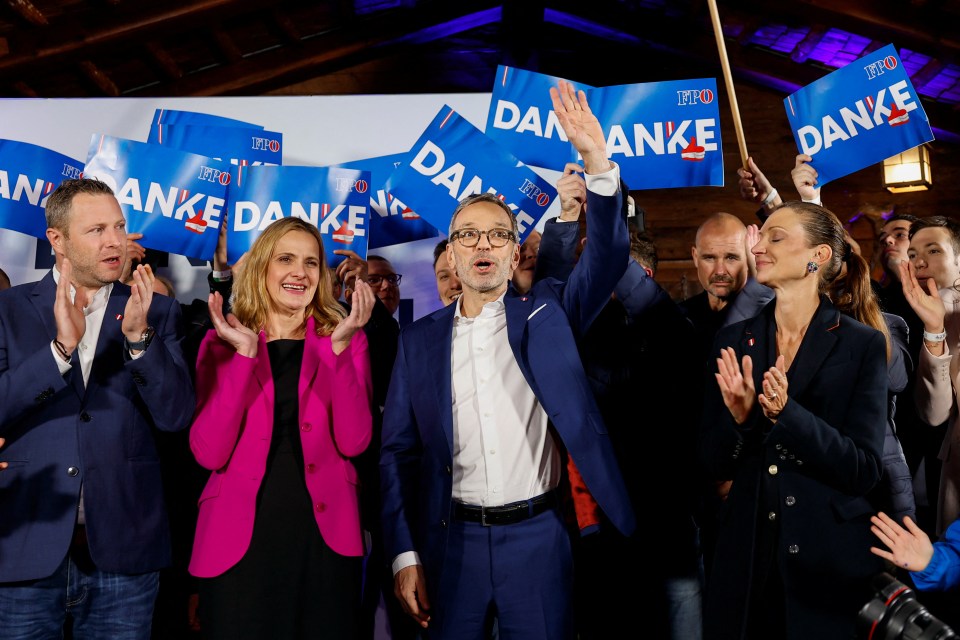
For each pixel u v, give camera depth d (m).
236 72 6.65
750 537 2.28
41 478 2.55
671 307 3.11
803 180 3.78
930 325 2.97
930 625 1.88
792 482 2.27
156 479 2.71
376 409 3.23
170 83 6.57
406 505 2.67
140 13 5.67
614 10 6.96
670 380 3.05
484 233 2.64
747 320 2.54
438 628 2.51
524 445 2.54
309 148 4.45
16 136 4.40
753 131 6.88
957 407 2.97
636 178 3.84
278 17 6.31
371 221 4.25
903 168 6.27
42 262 4.21
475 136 3.85
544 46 7.27
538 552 2.49
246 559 2.47
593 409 2.56
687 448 3.04
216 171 3.87
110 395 2.65
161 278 3.95
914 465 3.50
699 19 6.70
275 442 2.59
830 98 3.79
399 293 4.26
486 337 2.63
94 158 3.77
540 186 3.82
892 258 4.12
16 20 5.55
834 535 2.22
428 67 7.09
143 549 2.63
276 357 2.68
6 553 2.49
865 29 5.99
